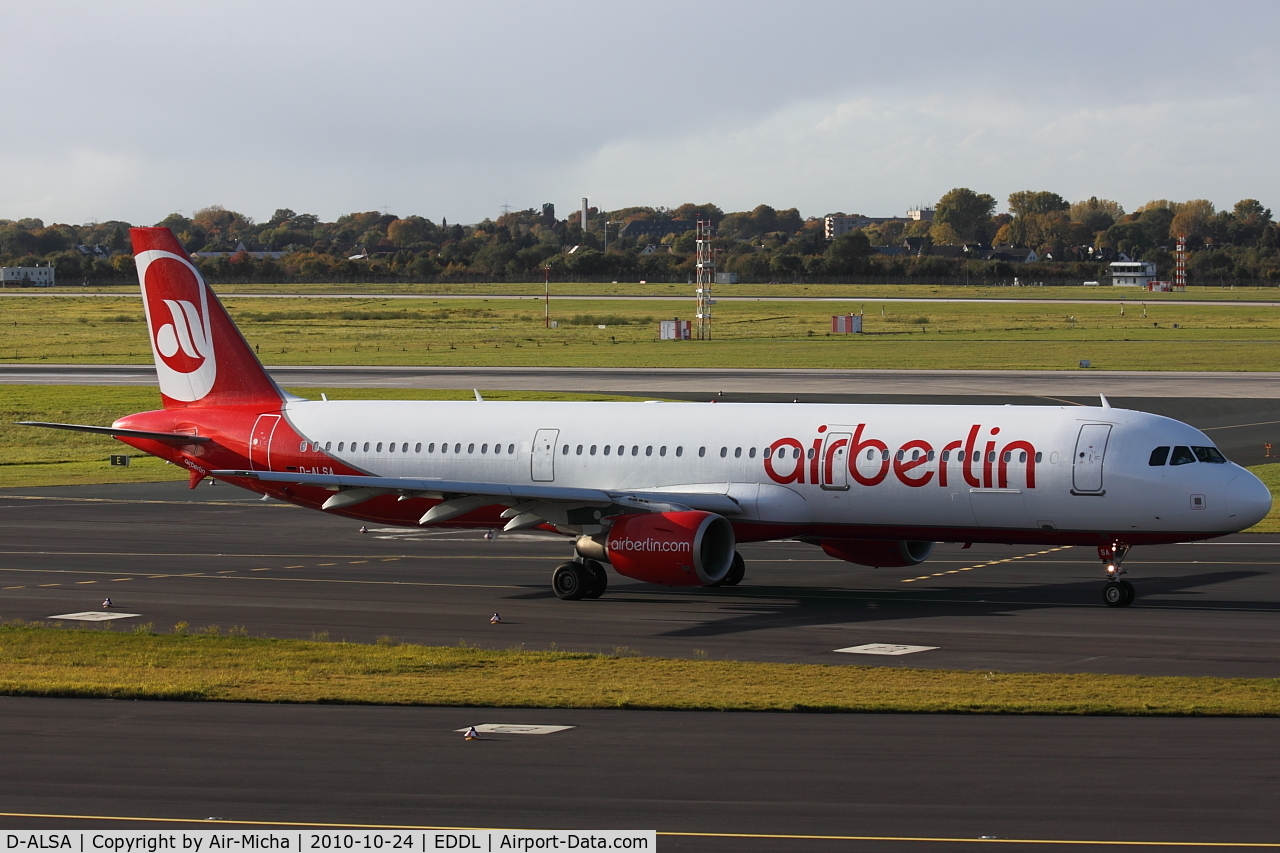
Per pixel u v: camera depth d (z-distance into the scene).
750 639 100.88
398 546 151.75
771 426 123.88
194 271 144.75
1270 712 74.38
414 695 79.56
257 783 61.50
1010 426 116.31
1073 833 53.91
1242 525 110.12
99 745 68.31
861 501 119.00
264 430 141.25
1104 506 111.69
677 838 53.81
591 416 131.75
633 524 114.88
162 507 184.50
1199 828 54.44
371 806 58.06
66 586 125.50
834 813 56.72
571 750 67.19
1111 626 104.44
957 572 133.00
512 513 122.69
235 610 113.81
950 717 74.50
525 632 104.31
